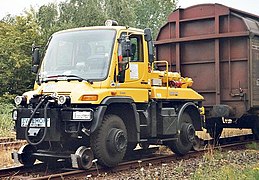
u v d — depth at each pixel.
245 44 14.59
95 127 9.84
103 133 10.31
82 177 9.80
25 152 11.02
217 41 14.98
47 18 41.78
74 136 10.11
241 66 14.69
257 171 9.21
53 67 11.10
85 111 9.84
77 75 10.62
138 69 11.37
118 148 10.47
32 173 10.52
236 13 15.10
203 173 10.05
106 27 11.07
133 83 11.16
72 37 11.23
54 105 10.16
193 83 15.58
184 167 11.09
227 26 14.89
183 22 15.67
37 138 10.23
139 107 11.55
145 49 11.62
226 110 14.50
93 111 9.90
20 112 10.49
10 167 11.28
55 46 11.37
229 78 14.88
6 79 33.19
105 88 10.37
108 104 10.12
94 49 10.86
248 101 14.55
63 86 10.41
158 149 14.41
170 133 12.40
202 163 11.43
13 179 9.52
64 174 9.61
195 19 15.38
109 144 10.40
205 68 15.37
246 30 14.48
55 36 11.59
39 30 36.53
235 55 14.79
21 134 10.45
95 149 10.26
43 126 10.08
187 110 13.55
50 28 39.12
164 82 12.75
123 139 10.66
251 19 15.91
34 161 11.23
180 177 9.88
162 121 12.16
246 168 10.37
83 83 10.38
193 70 15.59
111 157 10.45
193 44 15.58
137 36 11.48
